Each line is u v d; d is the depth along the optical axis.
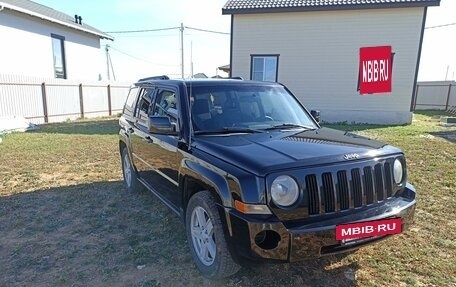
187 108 3.48
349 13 14.33
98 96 20.12
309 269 3.05
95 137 11.35
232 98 3.78
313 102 15.42
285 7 14.59
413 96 14.30
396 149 3.01
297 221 2.41
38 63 17.77
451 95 23.80
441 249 3.42
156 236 3.79
